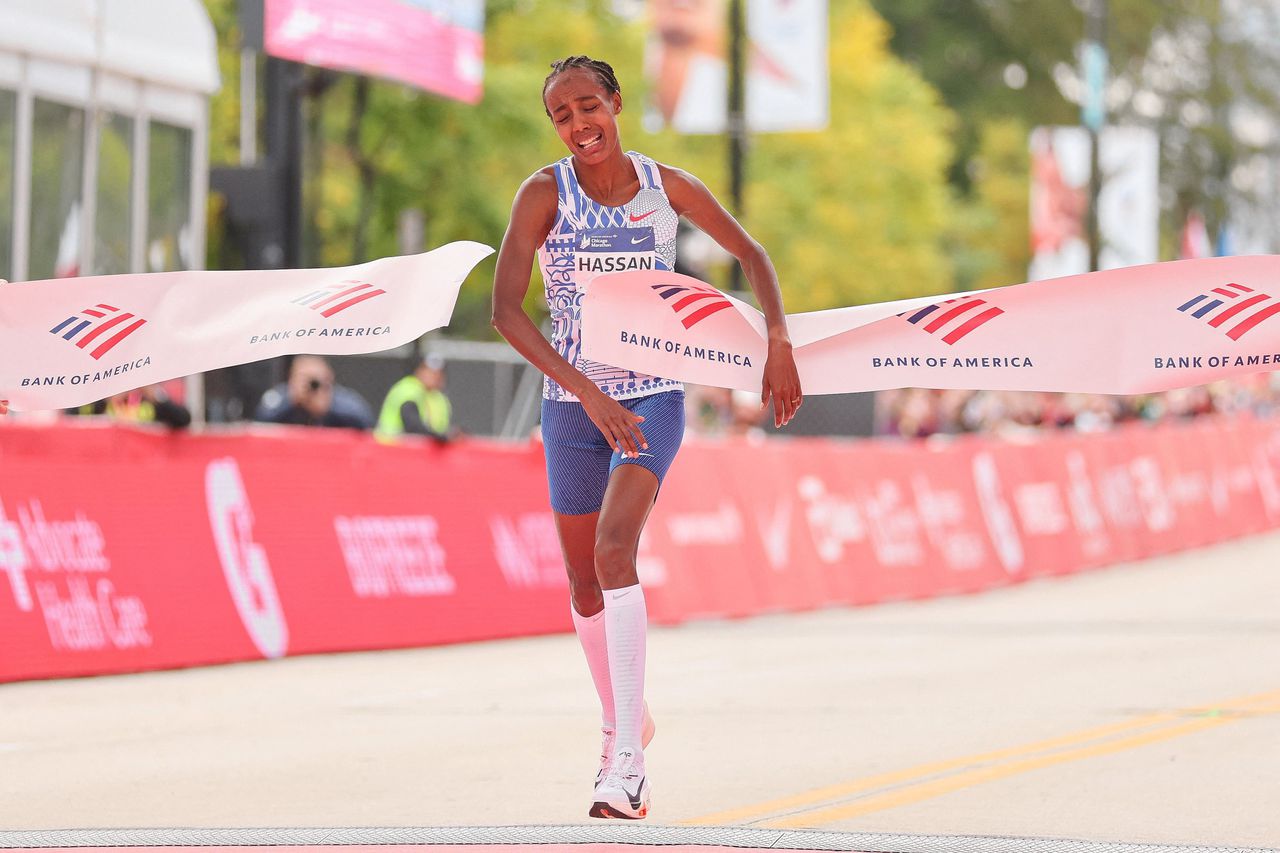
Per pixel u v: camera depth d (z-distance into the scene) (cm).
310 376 4053
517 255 1647
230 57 8606
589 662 1750
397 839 1655
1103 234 11588
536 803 1873
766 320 1664
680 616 4006
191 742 2331
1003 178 17988
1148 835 1684
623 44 10388
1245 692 2755
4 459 2884
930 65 18362
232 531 3180
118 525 3017
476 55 5981
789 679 2986
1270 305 1652
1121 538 5991
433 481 3559
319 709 2639
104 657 2959
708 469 4188
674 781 2009
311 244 7262
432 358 4434
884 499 4772
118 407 3656
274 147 4672
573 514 1712
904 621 4091
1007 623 4000
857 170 13662
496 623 3616
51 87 3850
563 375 1616
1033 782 1994
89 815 1822
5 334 1680
